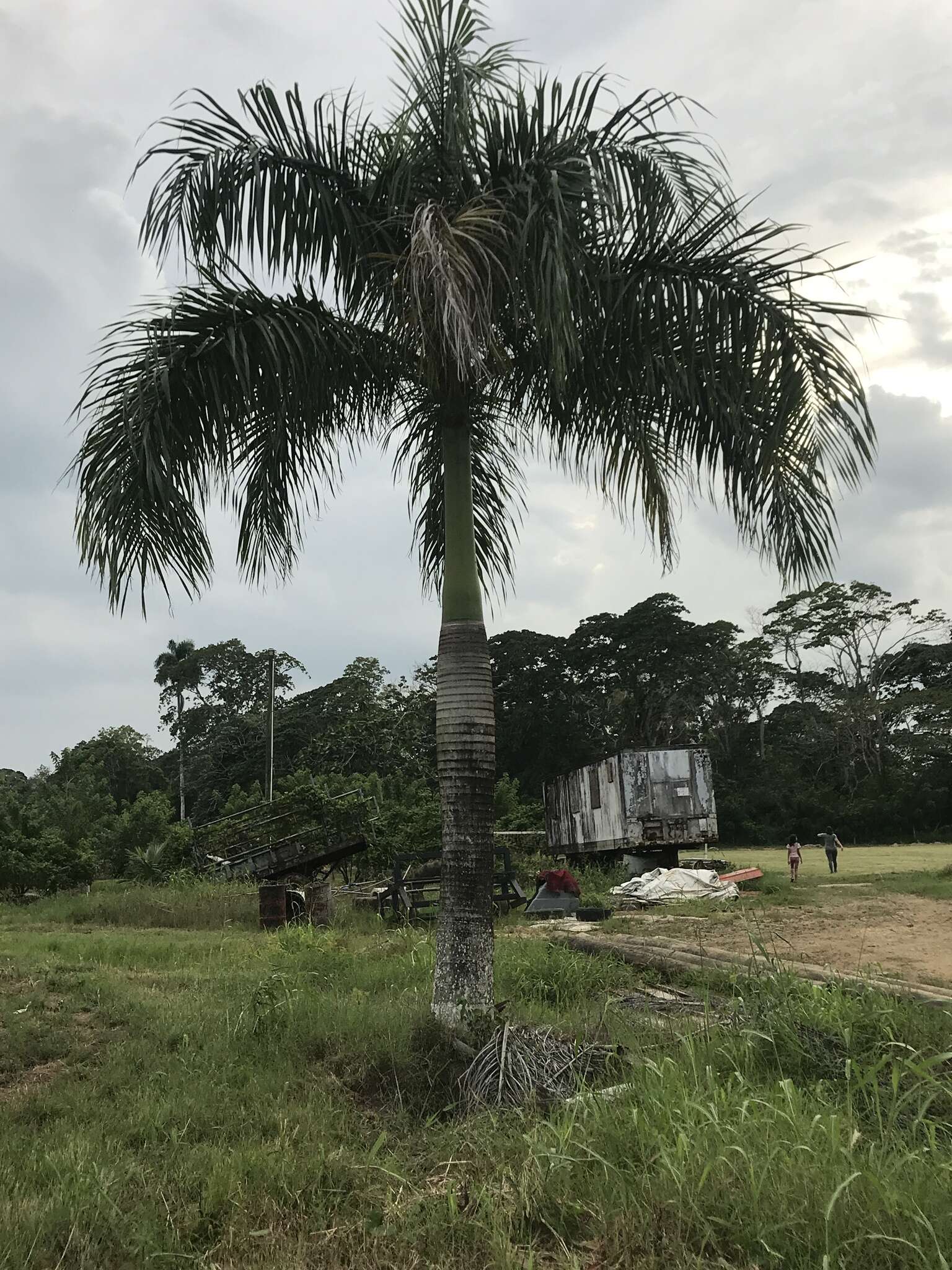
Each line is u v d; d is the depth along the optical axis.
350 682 66.56
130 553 6.33
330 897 17.97
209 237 6.46
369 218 6.65
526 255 6.19
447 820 6.62
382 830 24.84
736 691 66.88
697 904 18.39
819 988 6.17
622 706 63.53
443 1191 3.97
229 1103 5.37
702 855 44.12
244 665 71.25
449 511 7.09
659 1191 3.49
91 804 37.19
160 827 28.75
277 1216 3.91
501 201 6.19
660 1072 4.55
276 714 65.38
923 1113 3.94
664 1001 7.71
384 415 7.77
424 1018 6.37
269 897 16.23
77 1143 4.61
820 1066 5.08
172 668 71.12
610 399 7.08
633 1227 3.32
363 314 6.96
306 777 30.91
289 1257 3.52
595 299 6.50
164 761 74.50
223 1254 3.61
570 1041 6.15
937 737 63.38
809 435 6.43
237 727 66.38
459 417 7.18
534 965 9.02
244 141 6.48
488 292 5.98
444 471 7.57
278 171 6.53
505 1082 5.36
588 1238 3.43
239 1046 6.46
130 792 69.69
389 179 6.48
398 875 17.27
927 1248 2.95
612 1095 4.70
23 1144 4.73
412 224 6.23
